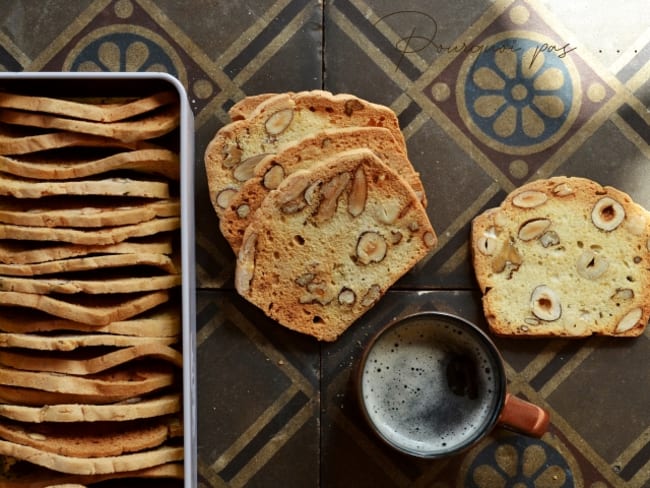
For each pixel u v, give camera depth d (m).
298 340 0.36
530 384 0.36
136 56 0.36
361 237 0.34
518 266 0.35
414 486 0.35
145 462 0.30
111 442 0.30
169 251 0.31
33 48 0.36
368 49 0.36
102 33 0.36
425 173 0.36
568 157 0.37
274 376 0.35
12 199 0.31
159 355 0.31
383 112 0.34
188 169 0.31
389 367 0.34
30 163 0.31
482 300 0.36
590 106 0.37
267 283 0.34
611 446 0.36
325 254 0.34
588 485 0.36
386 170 0.33
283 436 0.35
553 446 0.36
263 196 0.34
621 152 0.37
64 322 0.30
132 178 0.32
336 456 0.35
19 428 0.31
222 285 0.35
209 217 0.35
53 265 0.29
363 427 0.36
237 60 0.36
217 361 0.35
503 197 0.36
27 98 0.30
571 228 0.35
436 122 0.36
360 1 0.36
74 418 0.29
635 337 0.36
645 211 0.36
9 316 0.31
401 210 0.34
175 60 0.36
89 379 0.30
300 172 0.33
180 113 0.31
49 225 0.30
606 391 0.36
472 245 0.36
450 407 0.34
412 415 0.33
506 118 0.37
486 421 0.33
